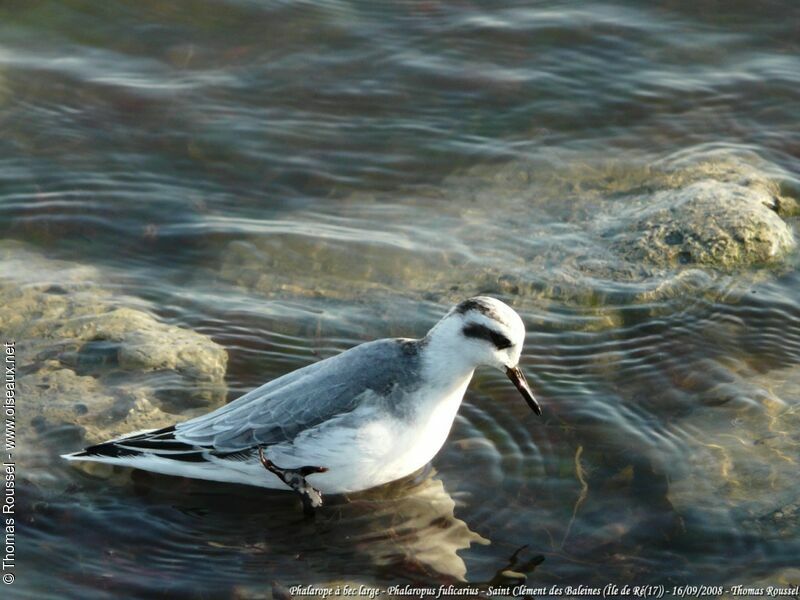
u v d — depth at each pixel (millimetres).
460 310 10492
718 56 17891
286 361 12422
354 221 14773
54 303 13102
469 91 17047
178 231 14438
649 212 14789
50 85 16609
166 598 9531
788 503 10484
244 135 16031
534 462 11078
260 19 18172
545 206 15117
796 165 15781
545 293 13523
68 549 10000
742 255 14070
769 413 11633
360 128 16312
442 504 10609
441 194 15336
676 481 10773
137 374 12109
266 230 14516
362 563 9984
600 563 9906
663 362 12445
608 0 18891
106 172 15266
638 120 16656
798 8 18750
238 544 10195
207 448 10406
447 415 10688
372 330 12938
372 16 18406
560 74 17422
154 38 17656
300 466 10430
